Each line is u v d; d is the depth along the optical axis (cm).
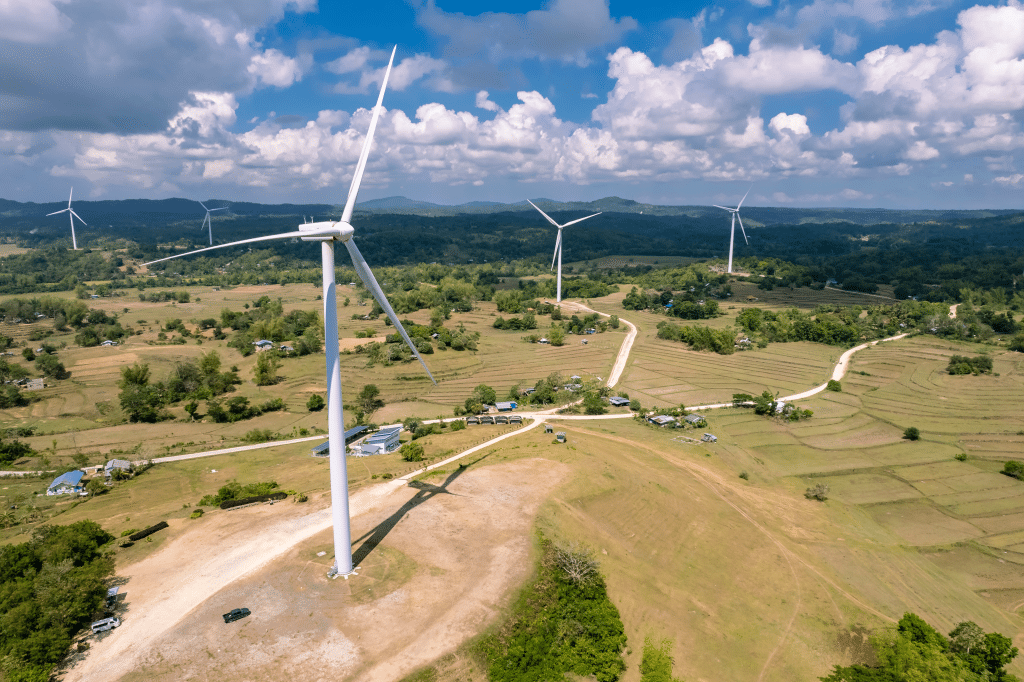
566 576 6316
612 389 16575
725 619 6456
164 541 6956
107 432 13350
